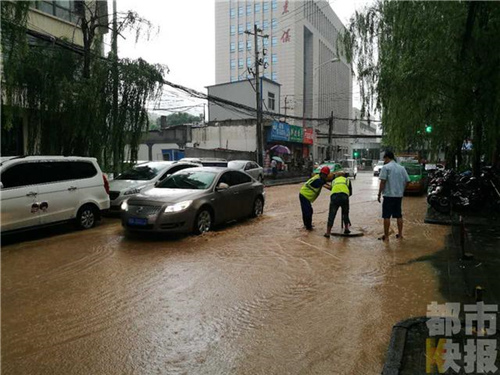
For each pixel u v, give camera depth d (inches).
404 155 1066.1
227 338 165.6
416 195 762.2
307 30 2598.4
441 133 453.7
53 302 204.2
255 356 151.3
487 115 352.8
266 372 140.5
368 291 220.5
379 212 527.2
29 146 453.1
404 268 263.0
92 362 147.3
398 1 384.5
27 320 183.0
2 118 401.1
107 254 295.6
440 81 385.4
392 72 406.0
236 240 345.1
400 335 159.3
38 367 143.8
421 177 761.0
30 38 500.4
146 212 333.7
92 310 194.1
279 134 1321.4
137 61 497.4
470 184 478.3
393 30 395.5
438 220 434.0
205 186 381.1
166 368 143.1
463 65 362.0
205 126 1341.0
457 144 472.4
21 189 326.6
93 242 332.5
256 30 967.0
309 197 389.7
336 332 171.2
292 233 378.0
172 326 176.7
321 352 154.4
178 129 1358.3
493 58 327.3
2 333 170.1
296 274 251.0
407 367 138.3
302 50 2534.5
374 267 265.7
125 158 513.3
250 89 1598.2
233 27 2726.4
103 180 403.5
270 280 239.3
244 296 213.2
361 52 441.4
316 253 302.7
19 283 232.8
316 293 217.9
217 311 193.2
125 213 342.6
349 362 147.3
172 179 395.2
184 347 158.1
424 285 228.5
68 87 437.4
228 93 1640.0
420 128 453.4
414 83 390.6
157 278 241.3
